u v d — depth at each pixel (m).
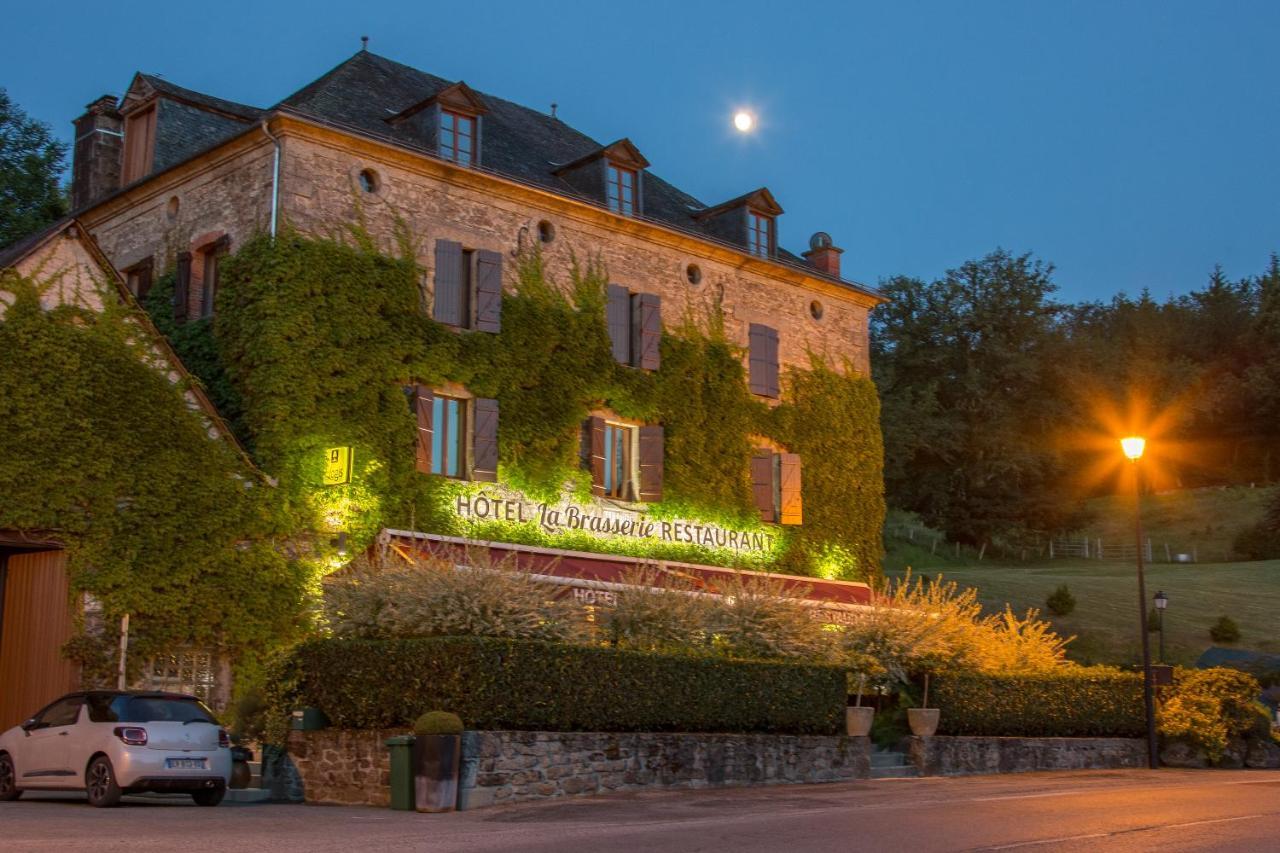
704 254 30.69
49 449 20.19
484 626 17.48
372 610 18.41
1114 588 53.59
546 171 29.69
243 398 23.30
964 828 13.16
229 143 24.39
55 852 10.36
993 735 24.92
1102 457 82.00
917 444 69.44
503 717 16.45
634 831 12.83
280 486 22.61
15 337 20.23
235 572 21.84
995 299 74.50
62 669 19.91
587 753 17.39
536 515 26.28
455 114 26.52
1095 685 27.53
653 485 28.44
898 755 23.09
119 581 20.45
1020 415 76.38
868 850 11.36
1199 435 85.88
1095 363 82.94
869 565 33.12
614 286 28.64
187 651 21.39
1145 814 14.71
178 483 21.44
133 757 15.27
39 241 20.83
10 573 21.16
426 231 25.52
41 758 16.22
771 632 22.20
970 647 24.91
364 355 24.06
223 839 11.66
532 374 26.67
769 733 20.81
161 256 26.16
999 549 72.62
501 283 26.48
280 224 23.45
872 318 77.31
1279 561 63.47
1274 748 29.30
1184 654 44.59
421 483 24.47
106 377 21.03
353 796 17.02
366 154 24.78
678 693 19.12
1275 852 11.39
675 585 24.05
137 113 27.77
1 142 38.22
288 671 18.73
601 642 20.17
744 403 30.86
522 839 12.04
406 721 16.95
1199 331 93.12
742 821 13.92
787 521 31.03
